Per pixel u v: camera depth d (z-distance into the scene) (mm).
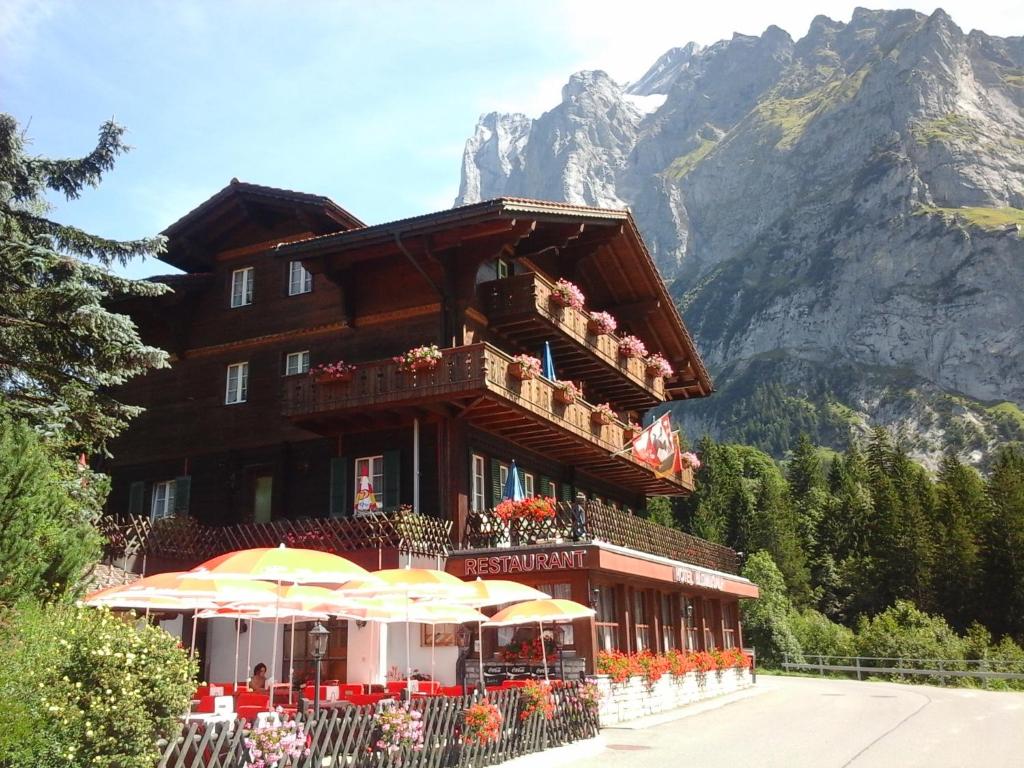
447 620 16594
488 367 21188
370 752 11773
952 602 68188
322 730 11172
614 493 33000
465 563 21297
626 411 34312
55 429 17953
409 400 21719
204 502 26156
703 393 36594
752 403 189000
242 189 26734
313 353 25516
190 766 9734
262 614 16812
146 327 28656
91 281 18781
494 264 25828
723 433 190875
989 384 170250
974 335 174500
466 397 21531
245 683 20844
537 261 28078
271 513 25000
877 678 45531
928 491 82375
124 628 10172
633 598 24625
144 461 27562
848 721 21188
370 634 20828
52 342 18125
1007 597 66375
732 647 34656
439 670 21219
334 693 15922
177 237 27531
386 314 24516
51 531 13984
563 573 20672
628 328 33188
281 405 23312
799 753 15453
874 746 16406
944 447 163250
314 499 24625
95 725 8898
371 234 23031
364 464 23969
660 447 25438
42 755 8445
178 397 27500
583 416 26016
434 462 22719
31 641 9812
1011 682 41594
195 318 27938
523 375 22453
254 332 26734
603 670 20641
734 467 108188
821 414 179125
